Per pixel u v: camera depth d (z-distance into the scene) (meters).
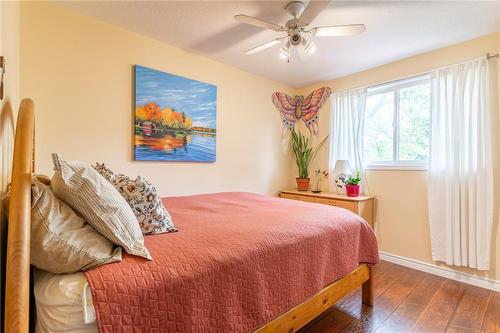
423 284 2.44
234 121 3.38
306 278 1.46
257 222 1.59
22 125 0.89
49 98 2.10
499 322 1.83
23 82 1.99
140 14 2.22
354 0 1.95
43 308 0.84
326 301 1.61
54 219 0.90
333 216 1.85
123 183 1.29
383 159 3.23
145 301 0.88
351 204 2.96
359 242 1.91
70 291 0.83
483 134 2.37
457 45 2.60
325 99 3.79
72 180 0.98
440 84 2.66
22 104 1.00
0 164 1.00
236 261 1.13
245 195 2.72
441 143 2.65
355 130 3.33
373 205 3.17
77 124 2.22
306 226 1.60
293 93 4.13
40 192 0.92
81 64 2.23
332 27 1.90
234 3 2.05
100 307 0.81
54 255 0.88
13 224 0.73
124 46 2.46
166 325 0.91
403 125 3.07
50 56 2.10
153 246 1.13
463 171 2.48
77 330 0.82
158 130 2.68
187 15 2.23
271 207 2.10
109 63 2.38
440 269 2.65
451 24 2.26
